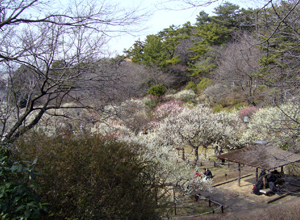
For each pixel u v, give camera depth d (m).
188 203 11.94
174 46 43.62
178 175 10.21
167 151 11.75
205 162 18.42
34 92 7.33
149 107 28.14
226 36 30.14
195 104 29.81
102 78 7.32
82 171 4.89
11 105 6.83
